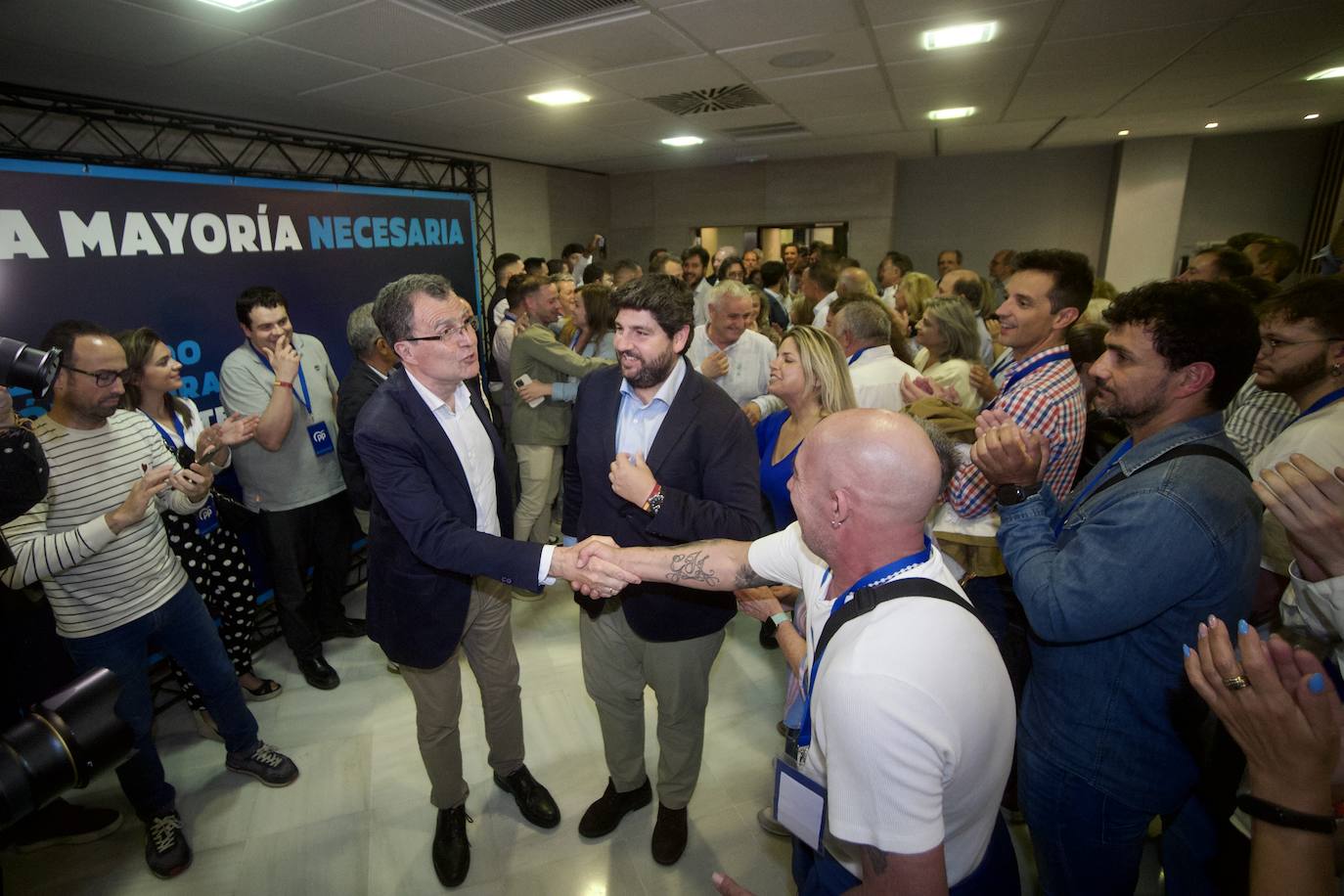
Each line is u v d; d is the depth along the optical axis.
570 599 3.02
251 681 2.37
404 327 1.33
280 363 2.21
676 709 1.55
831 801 0.69
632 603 1.45
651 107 4.69
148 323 2.63
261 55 3.06
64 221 2.37
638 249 9.37
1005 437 1.06
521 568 1.30
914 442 0.74
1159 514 0.92
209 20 2.59
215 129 4.08
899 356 2.58
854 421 0.77
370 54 3.14
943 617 0.72
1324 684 0.57
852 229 8.16
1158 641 0.97
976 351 2.41
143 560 1.63
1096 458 1.73
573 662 2.55
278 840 1.78
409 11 2.63
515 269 5.28
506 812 1.86
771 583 1.12
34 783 0.80
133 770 1.64
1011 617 1.55
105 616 1.57
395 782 1.99
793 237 9.41
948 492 1.52
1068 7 2.90
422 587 1.46
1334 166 6.68
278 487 2.34
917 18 2.96
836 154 7.68
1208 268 2.50
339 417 2.14
